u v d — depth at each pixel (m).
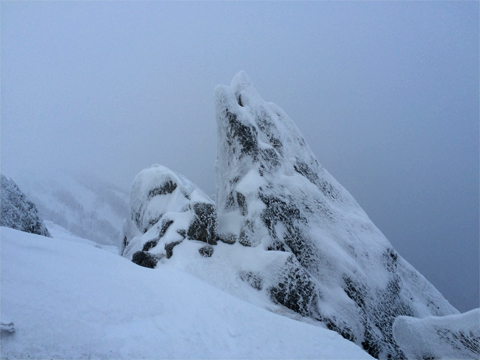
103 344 4.91
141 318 5.91
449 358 10.70
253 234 13.51
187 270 12.13
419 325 11.56
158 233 15.23
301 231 14.90
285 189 15.77
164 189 19.64
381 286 15.44
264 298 11.75
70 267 6.61
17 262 5.94
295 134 19.45
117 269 7.46
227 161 16.25
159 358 5.12
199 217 13.73
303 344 7.19
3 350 4.12
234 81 19.42
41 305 5.11
